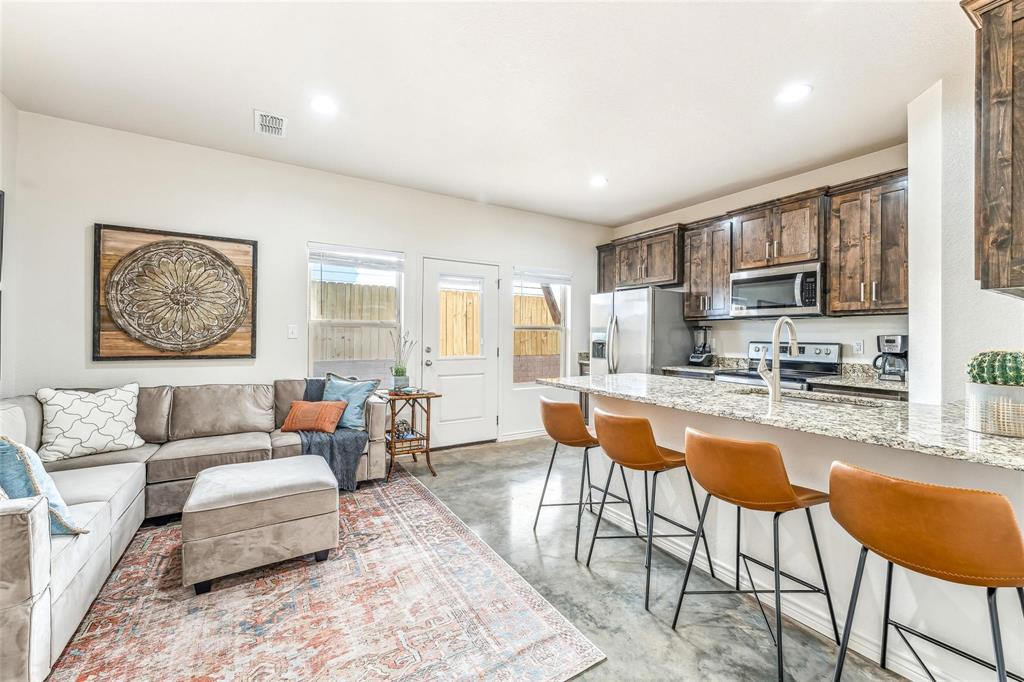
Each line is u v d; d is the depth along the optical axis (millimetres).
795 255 3572
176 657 1574
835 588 1696
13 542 1337
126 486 2252
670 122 2877
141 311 3125
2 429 2191
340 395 3471
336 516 2273
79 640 1650
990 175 1289
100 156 3025
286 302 3678
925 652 1457
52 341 2895
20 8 1887
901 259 3000
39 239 2852
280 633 1713
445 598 1959
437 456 4285
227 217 3438
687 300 4578
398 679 1486
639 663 1578
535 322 5191
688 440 1734
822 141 3133
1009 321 1921
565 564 2279
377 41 2100
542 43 2102
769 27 1969
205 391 3184
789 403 1968
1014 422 1246
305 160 3596
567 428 2453
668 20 1935
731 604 1949
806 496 1561
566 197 4496
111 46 2156
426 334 4395
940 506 1031
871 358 3414
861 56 2154
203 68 2334
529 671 1530
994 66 1282
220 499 2014
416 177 3965
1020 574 992
